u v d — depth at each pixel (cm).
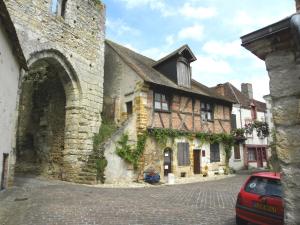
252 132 2419
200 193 960
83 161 1209
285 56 266
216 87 2427
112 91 1589
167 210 657
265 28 269
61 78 1246
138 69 1479
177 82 1608
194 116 1667
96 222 533
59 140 1371
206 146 1716
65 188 973
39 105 1558
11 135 862
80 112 1239
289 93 259
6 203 680
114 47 1658
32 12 1037
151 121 1427
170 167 1496
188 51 1658
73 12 1232
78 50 1241
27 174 1441
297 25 232
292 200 245
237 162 2186
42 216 568
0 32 646
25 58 927
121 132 1305
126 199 799
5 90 730
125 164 1295
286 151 254
